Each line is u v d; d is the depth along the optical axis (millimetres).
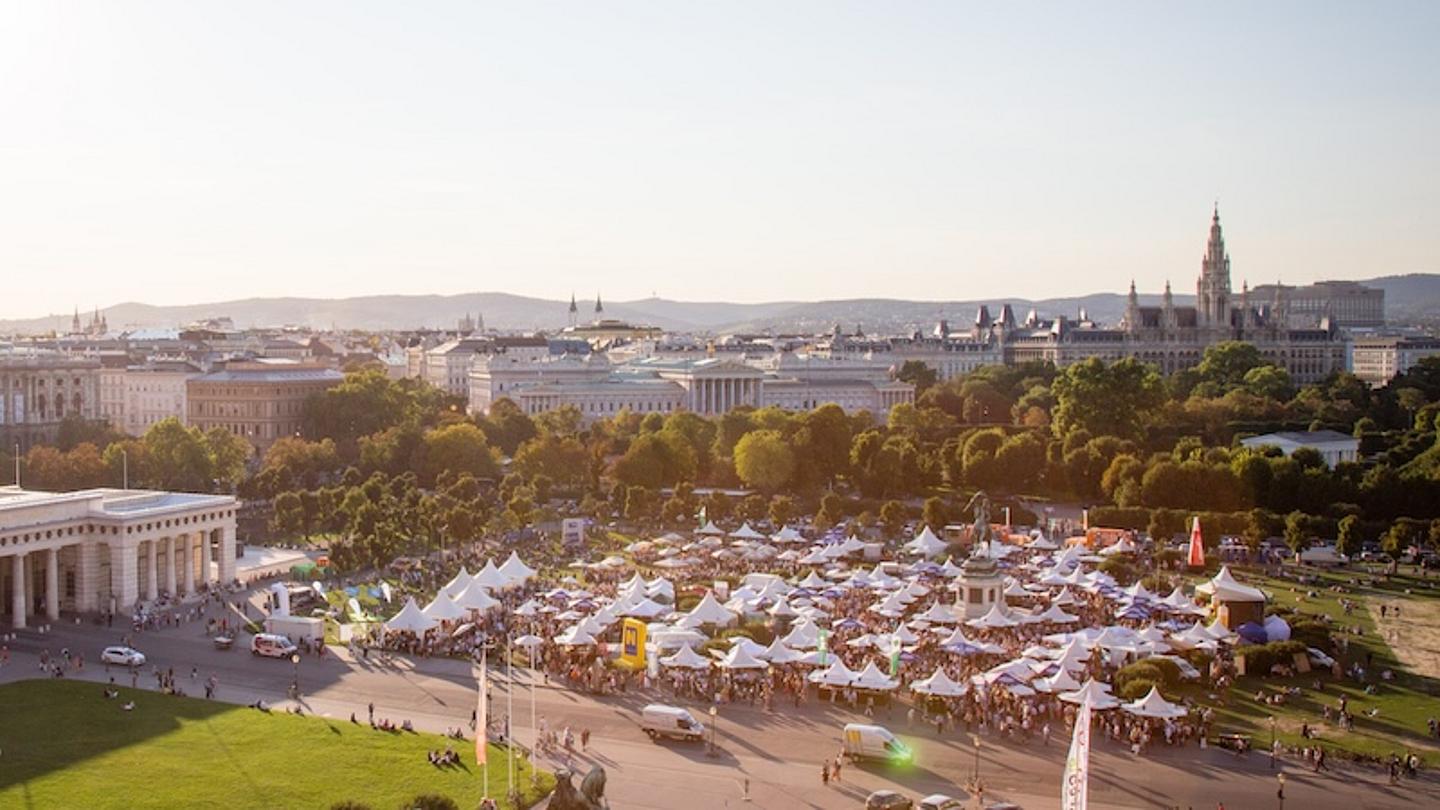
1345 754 169500
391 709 188875
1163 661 199375
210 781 156250
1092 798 153625
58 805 147875
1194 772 162750
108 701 190375
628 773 161750
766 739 176125
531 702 193000
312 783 155625
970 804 151750
